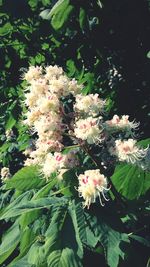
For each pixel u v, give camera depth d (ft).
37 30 2.51
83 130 1.19
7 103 2.54
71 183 1.18
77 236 1.07
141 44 2.35
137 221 1.23
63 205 1.14
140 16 2.31
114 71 2.36
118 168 1.24
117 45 2.36
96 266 1.12
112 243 1.06
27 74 1.38
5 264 1.60
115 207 1.13
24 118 2.41
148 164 1.22
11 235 1.31
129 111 2.31
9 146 2.81
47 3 2.56
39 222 1.25
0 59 2.60
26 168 1.23
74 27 2.34
